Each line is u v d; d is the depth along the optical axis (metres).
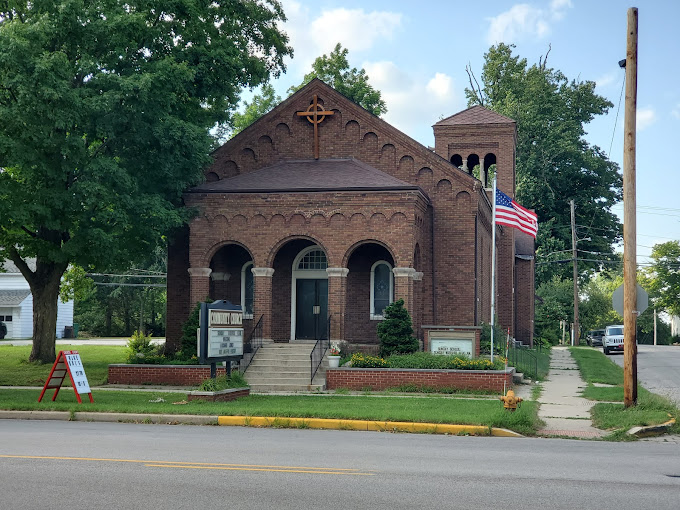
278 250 29.53
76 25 25.61
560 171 68.25
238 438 14.46
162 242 30.78
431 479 10.44
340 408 18.53
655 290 92.94
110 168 25.73
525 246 52.25
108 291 72.94
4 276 63.34
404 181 31.08
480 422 16.25
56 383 20.16
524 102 69.00
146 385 25.70
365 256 30.95
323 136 31.88
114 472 10.59
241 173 32.12
